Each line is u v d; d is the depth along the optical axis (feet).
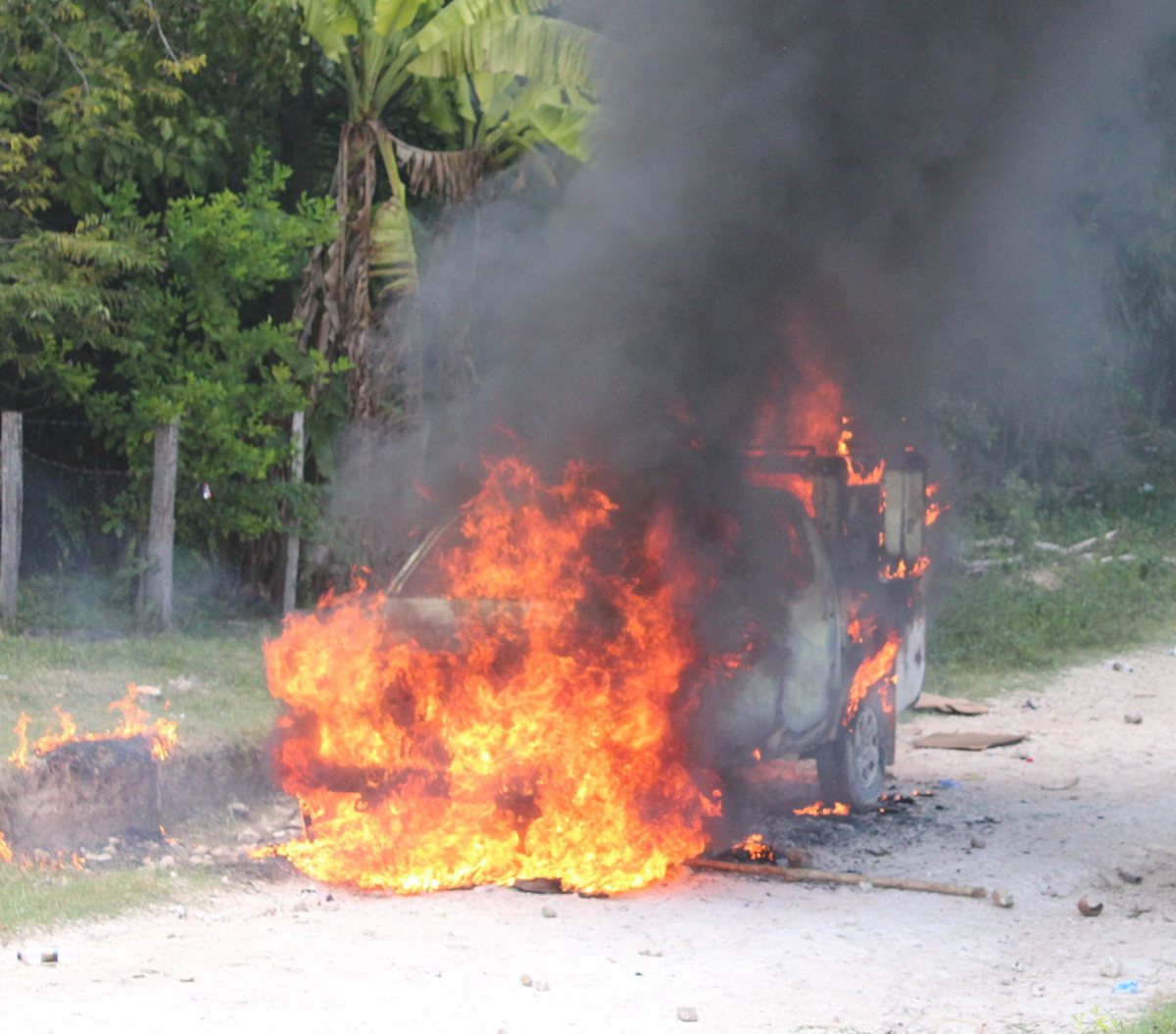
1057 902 23.21
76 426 46.65
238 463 43.62
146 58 46.26
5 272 40.04
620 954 19.67
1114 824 28.50
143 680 33.78
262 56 47.06
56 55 44.73
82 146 43.34
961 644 49.67
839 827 27.73
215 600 45.34
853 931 21.20
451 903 21.89
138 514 43.50
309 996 17.25
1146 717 41.47
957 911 22.44
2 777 23.67
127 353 42.63
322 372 46.98
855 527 30.14
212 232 43.93
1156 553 62.90
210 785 27.45
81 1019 16.01
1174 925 21.99
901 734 38.75
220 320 44.88
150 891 21.38
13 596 39.01
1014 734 38.34
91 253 40.55
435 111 53.01
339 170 48.19
